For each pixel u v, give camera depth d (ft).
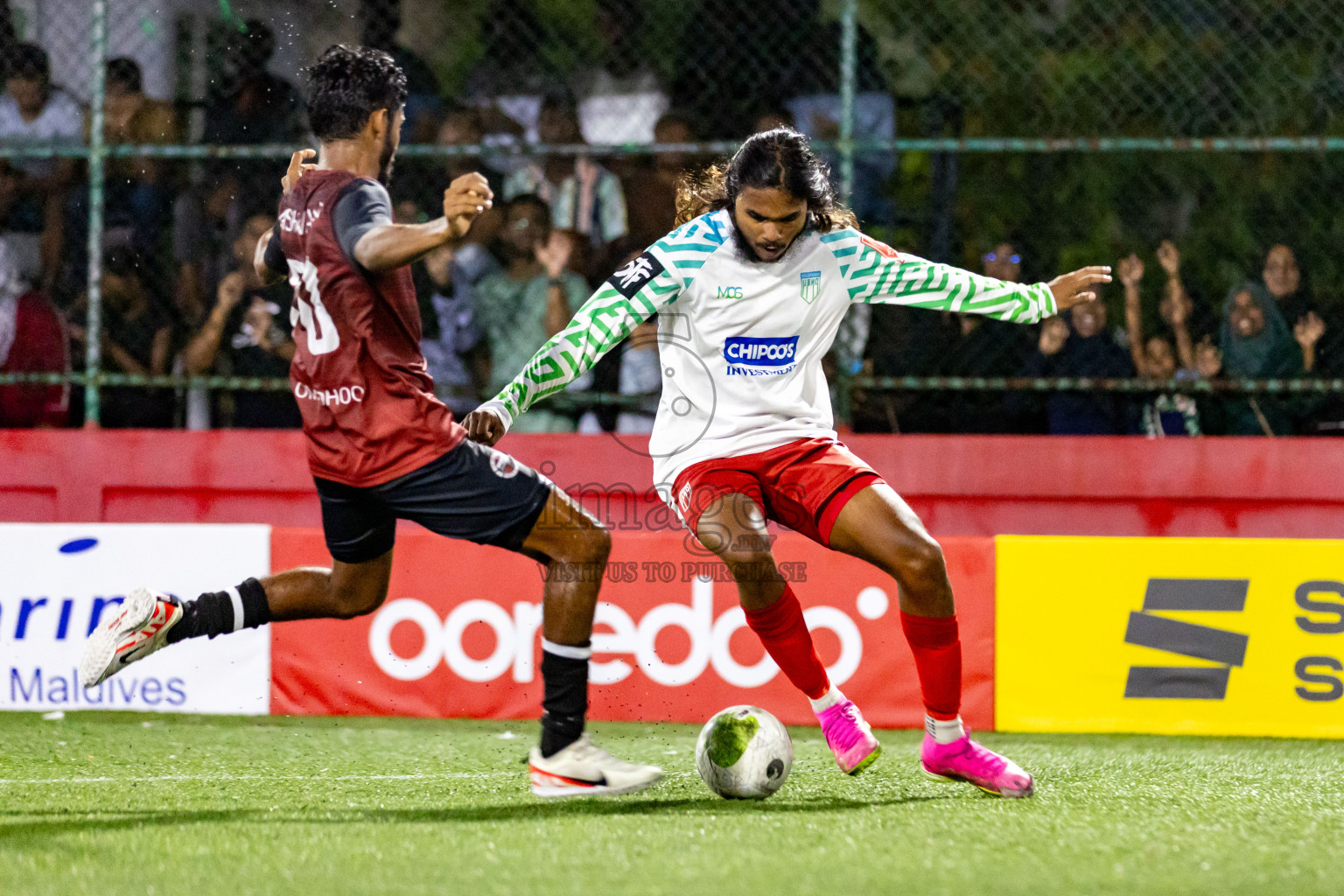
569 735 33.86
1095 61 73.36
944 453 59.00
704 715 49.73
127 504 61.67
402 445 31.55
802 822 31.40
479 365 66.08
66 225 66.18
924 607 33.81
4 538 51.60
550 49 73.72
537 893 24.95
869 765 35.91
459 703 50.47
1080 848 28.89
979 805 33.91
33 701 51.34
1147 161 72.49
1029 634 48.85
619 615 50.24
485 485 31.94
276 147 62.13
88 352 62.90
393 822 31.63
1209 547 48.11
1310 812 33.71
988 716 49.03
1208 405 61.93
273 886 25.55
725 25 69.97
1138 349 63.57
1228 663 47.91
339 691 50.75
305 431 32.68
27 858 28.02
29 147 63.77
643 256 34.91
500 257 65.98
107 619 34.37
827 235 35.24
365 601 35.65
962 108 69.05
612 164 67.05
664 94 72.38
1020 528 58.85
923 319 63.31
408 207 67.10
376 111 32.50
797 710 49.37
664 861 27.48
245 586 35.42
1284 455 57.26
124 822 31.94
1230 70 72.74
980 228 71.41
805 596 49.49
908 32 73.92
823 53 69.36
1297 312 63.67
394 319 31.60
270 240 34.55
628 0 71.97
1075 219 72.23
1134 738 48.65
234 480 61.00
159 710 50.93
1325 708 47.55
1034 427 63.16
